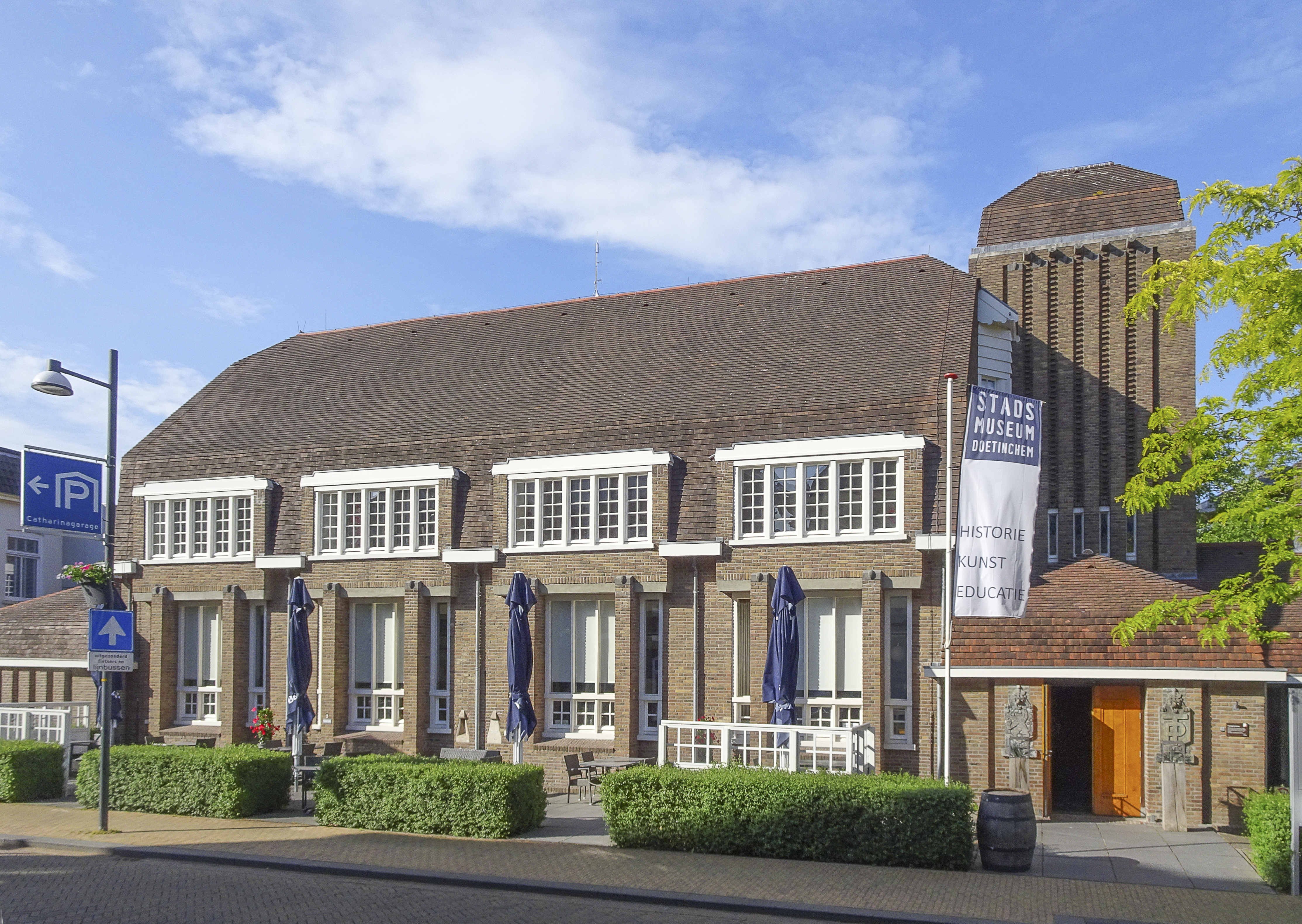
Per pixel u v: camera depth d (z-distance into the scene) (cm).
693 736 2056
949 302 2564
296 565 2644
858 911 1266
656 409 2492
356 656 2642
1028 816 1505
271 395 3112
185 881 1444
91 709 2773
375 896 1365
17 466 4200
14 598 4119
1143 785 1973
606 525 2419
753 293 2942
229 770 1908
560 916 1268
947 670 1828
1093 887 1402
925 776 2033
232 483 2767
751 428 2336
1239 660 1867
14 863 1566
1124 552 2611
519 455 2523
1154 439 1689
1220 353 1590
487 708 2470
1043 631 2008
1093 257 2745
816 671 2236
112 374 2148
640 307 3052
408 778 1769
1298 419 1503
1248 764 1861
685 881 1409
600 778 1883
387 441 2673
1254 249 1528
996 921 1228
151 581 2828
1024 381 2772
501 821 1706
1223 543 2969
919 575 2128
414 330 3309
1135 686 2005
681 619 2325
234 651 2692
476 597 2502
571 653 2439
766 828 1569
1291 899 1347
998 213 2942
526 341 3042
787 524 2269
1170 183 2808
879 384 2314
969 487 1753
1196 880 1459
